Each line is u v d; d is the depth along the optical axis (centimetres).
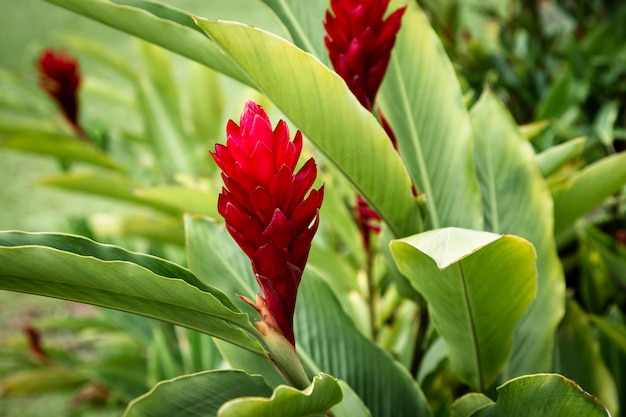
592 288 180
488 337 130
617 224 199
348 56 130
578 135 227
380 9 129
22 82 288
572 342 150
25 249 112
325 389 112
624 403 160
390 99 144
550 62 288
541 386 119
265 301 118
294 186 112
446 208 140
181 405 118
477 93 239
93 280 115
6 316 413
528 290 124
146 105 265
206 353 188
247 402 107
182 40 133
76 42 289
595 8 303
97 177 230
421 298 140
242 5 754
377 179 128
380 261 185
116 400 286
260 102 240
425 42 143
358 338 140
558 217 151
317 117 125
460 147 140
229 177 112
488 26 345
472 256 119
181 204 171
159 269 119
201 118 276
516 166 145
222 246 139
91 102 627
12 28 779
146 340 244
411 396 137
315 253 169
